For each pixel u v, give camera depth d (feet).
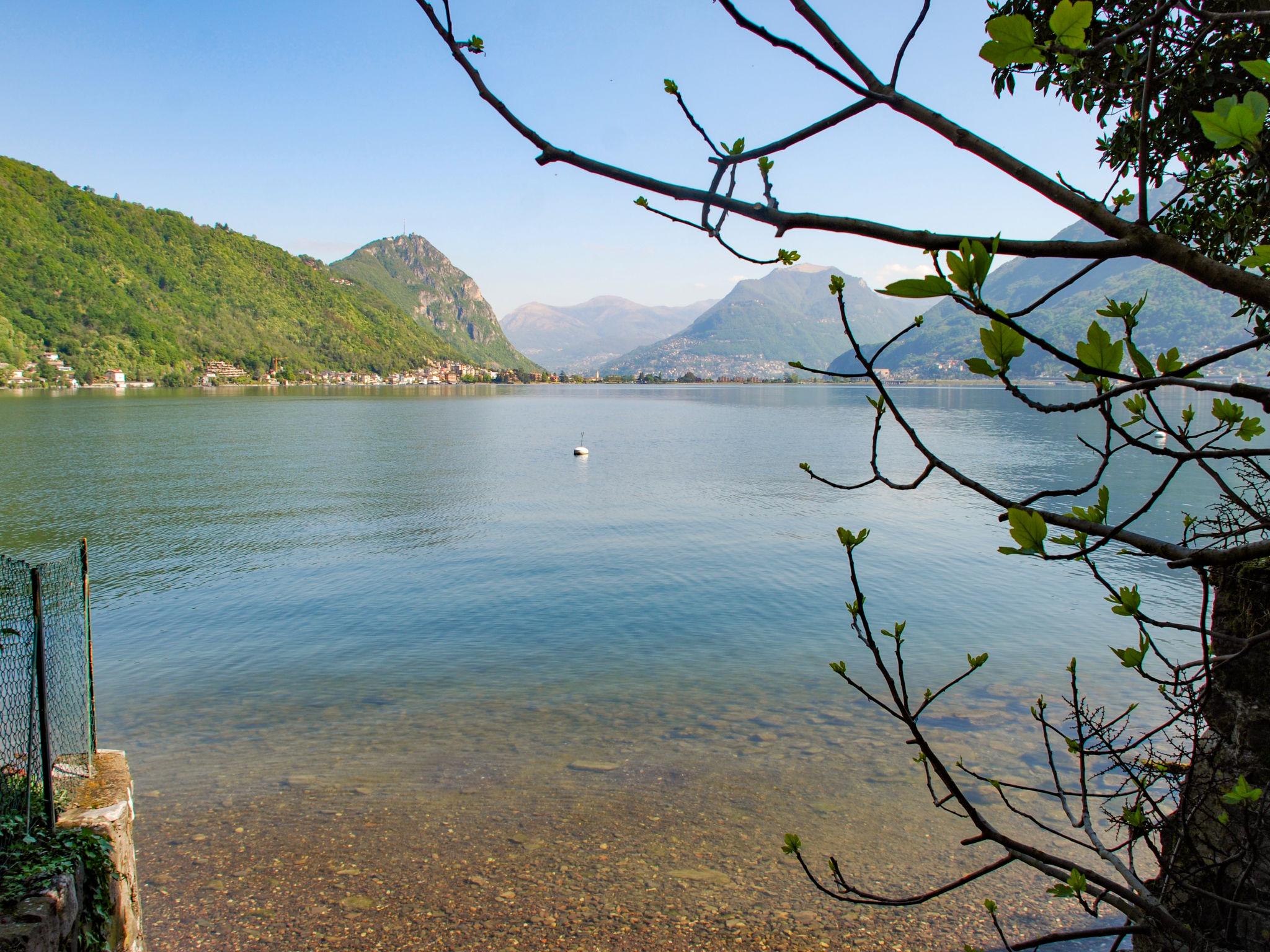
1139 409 5.83
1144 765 9.15
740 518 101.96
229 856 28.60
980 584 68.39
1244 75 8.55
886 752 36.83
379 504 112.88
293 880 27.17
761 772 35.04
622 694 44.68
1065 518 4.71
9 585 17.49
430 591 67.15
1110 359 4.17
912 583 68.80
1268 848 11.53
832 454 182.91
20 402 424.05
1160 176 5.34
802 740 38.32
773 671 48.37
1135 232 4.27
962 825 30.60
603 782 34.17
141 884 26.89
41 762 18.43
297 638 55.01
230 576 72.49
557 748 37.58
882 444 205.98
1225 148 3.75
